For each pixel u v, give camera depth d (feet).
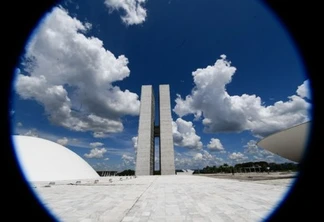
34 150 88.17
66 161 96.53
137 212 24.09
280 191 37.99
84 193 41.45
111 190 47.06
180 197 35.35
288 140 63.52
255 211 23.13
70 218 21.22
